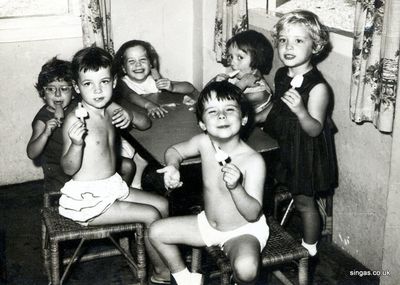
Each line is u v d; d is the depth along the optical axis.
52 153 2.50
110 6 3.23
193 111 2.70
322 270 2.52
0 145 3.34
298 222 2.88
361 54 2.15
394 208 2.06
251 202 1.92
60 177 2.49
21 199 3.24
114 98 2.85
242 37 2.74
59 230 2.16
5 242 2.79
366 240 2.49
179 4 3.57
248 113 2.58
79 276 2.49
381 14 2.03
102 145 2.24
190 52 3.71
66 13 3.29
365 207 2.46
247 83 2.66
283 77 2.40
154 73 3.15
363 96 2.18
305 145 2.30
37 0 3.24
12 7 3.21
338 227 2.68
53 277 2.18
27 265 2.60
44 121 2.54
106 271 2.53
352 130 2.45
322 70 2.57
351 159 2.49
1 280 2.46
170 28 3.61
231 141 2.02
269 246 2.03
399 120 1.96
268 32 2.94
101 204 2.17
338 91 2.48
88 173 2.23
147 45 3.31
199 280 2.14
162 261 2.35
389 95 2.02
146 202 2.31
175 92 3.02
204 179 2.07
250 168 2.00
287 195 2.46
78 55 2.18
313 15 2.30
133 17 3.51
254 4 3.18
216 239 2.02
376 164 2.34
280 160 2.39
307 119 2.20
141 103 2.76
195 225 2.07
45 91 2.52
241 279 1.87
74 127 2.05
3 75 3.21
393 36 1.95
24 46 3.20
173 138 2.34
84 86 2.16
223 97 1.95
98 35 3.15
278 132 2.36
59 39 3.25
